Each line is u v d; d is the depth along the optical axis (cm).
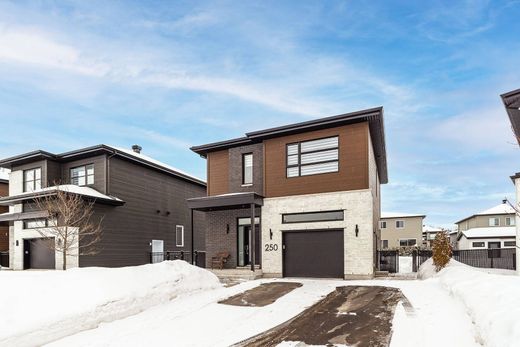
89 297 856
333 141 1580
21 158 2280
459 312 742
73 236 1694
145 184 2419
